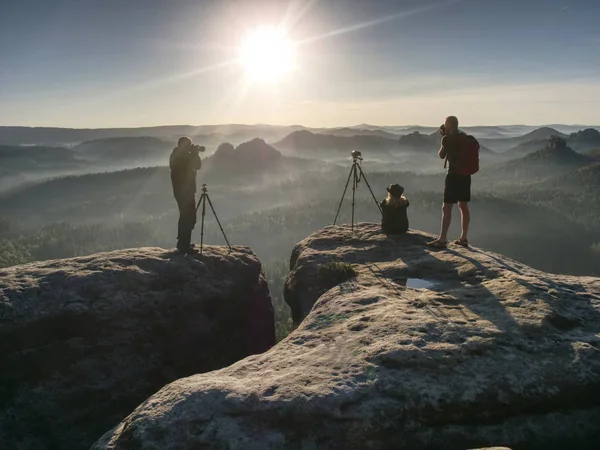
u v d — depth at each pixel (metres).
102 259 6.44
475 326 3.84
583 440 3.09
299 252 7.21
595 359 3.42
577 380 3.25
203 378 3.64
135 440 3.06
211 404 3.20
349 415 3.05
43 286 5.69
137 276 6.13
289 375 3.45
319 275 5.86
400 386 3.21
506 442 3.04
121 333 5.73
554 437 3.08
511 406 3.14
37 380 5.28
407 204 7.12
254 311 7.52
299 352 3.84
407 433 3.04
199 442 2.98
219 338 6.75
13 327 5.19
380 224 7.90
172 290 6.30
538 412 3.17
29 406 5.20
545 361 3.41
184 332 6.28
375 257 6.21
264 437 2.98
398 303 4.48
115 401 5.62
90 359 5.53
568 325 3.85
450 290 4.76
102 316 5.63
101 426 5.52
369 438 3.00
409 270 5.50
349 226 7.82
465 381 3.24
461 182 5.93
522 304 4.17
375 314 4.27
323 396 3.13
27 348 5.25
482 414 3.12
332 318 4.41
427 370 3.35
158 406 3.31
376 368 3.40
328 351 3.76
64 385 5.38
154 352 5.98
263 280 8.09
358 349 3.69
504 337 3.66
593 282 4.77
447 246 6.29
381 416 3.06
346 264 5.78
